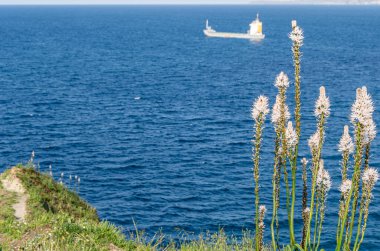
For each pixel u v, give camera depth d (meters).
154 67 150.25
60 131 72.75
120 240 16.16
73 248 14.40
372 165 56.16
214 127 77.31
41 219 18.02
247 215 44.31
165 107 91.50
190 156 62.62
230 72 139.38
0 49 196.75
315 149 8.73
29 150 63.22
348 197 8.45
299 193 45.25
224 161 60.56
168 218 43.81
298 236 36.91
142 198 48.62
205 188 51.50
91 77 126.94
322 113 8.52
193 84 118.00
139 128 76.12
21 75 127.25
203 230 41.19
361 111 7.95
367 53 189.38
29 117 80.75
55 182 26.58
